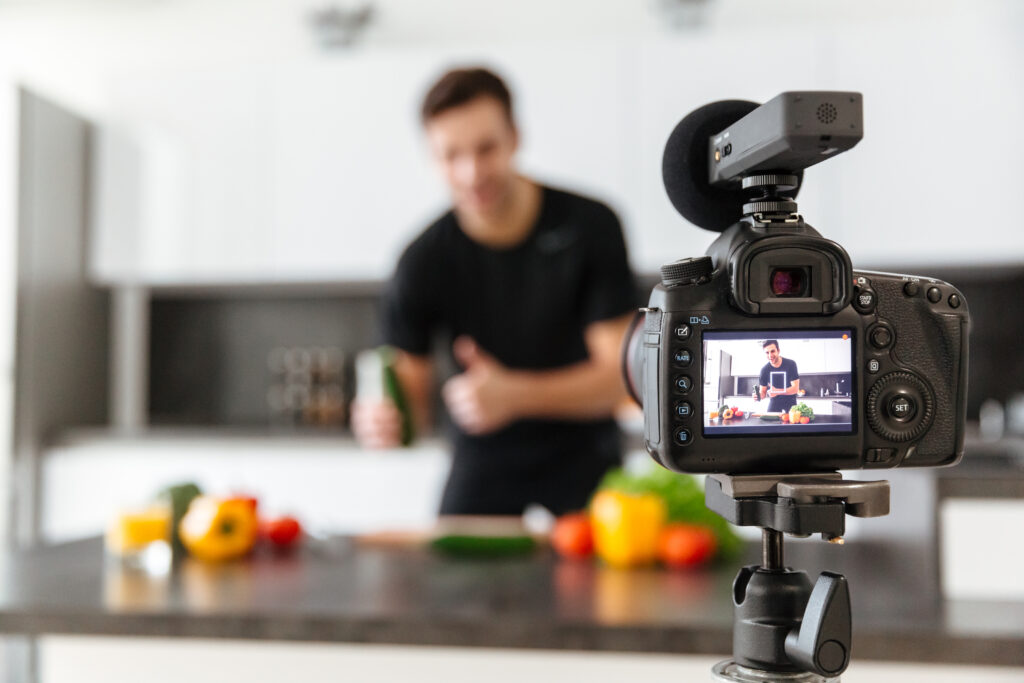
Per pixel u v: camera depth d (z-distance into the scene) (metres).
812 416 0.51
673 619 1.04
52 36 3.84
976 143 3.02
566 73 3.20
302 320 3.86
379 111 3.31
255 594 1.19
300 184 3.36
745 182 0.52
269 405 3.85
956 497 1.25
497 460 2.24
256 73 3.38
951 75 3.03
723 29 3.51
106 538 1.66
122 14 3.81
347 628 1.06
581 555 1.47
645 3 3.59
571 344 2.29
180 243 3.43
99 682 1.33
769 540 0.52
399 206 3.31
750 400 0.51
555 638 1.03
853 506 0.47
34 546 1.58
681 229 3.15
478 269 2.28
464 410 2.12
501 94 2.05
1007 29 3.00
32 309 3.26
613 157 3.18
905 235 3.05
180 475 3.22
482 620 1.04
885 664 1.02
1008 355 3.43
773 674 0.49
